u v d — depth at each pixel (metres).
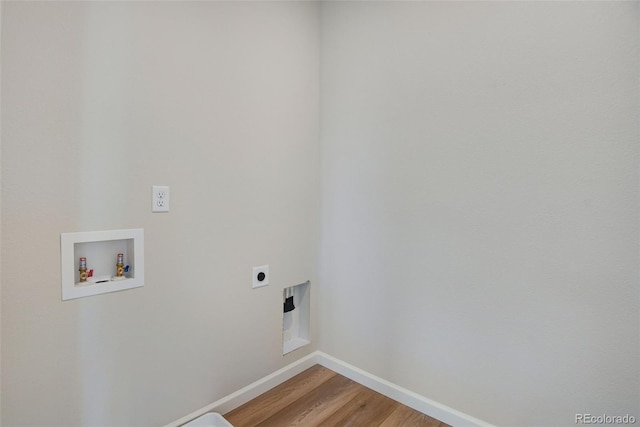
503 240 1.28
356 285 1.79
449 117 1.41
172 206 1.30
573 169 1.13
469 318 1.38
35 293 1.00
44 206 1.00
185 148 1.33
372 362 1.73
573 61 1.12
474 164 1.34
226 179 1.48
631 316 1.05
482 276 1.34
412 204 1.54
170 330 1.32
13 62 0.94
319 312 1.98
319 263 1.97
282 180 1.74
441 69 1.42
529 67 1.20
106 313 1.15
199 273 1.40
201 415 1.43
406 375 1.60
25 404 1.00
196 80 1.35
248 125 1.56
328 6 1.87
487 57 1.29
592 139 1.09
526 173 1.22
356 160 1.76
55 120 1.01
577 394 1.15
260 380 1.67
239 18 1.50
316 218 1.95
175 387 1.34
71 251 1.06
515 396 1.28
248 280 1.60
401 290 1.60
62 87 1.02
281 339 1.77
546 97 1.17
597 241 1.10
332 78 1.86
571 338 1.15
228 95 1.47
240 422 1.46
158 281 1.27
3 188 0.93
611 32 1.05
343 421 1.47
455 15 1.37
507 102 1.25
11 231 0.95
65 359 1.07
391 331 1.65
